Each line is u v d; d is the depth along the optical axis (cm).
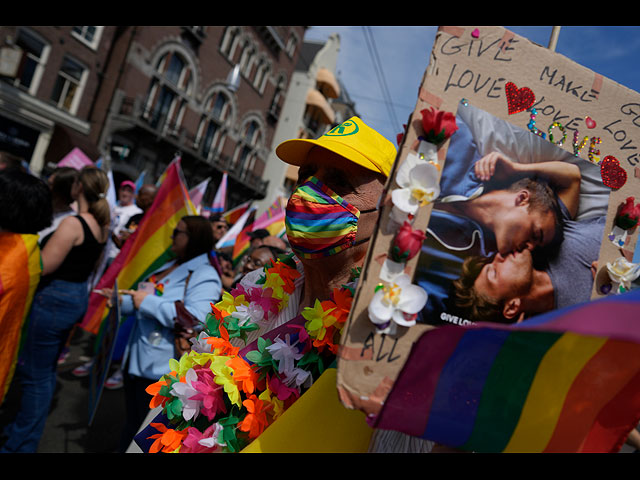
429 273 61
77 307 218
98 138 1473
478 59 67
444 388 57
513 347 55
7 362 185
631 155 72
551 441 59
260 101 2245
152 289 233
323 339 84
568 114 70
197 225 235
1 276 176
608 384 58
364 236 93
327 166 95
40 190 187
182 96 1750
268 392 85
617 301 31
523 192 66
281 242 313
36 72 1253
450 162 64
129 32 1486
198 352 109
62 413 296
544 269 65
